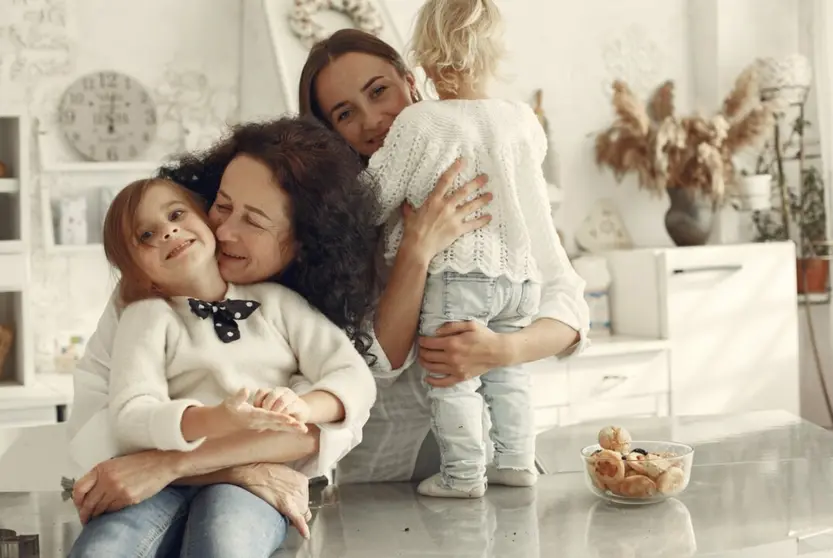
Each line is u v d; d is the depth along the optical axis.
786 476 2.07
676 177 4.64
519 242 1.94
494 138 1.92
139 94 4.25
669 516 1.81
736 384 4.54
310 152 1.80
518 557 1.61
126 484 1.58
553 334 1.97
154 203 1.70
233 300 1.73
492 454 2.15
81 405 1.76
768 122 4.69
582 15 4.91
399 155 1.92
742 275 4.54
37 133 4.13
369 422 2.16
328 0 4.02
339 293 1.81
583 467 2.03
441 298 1.91
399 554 1.64
